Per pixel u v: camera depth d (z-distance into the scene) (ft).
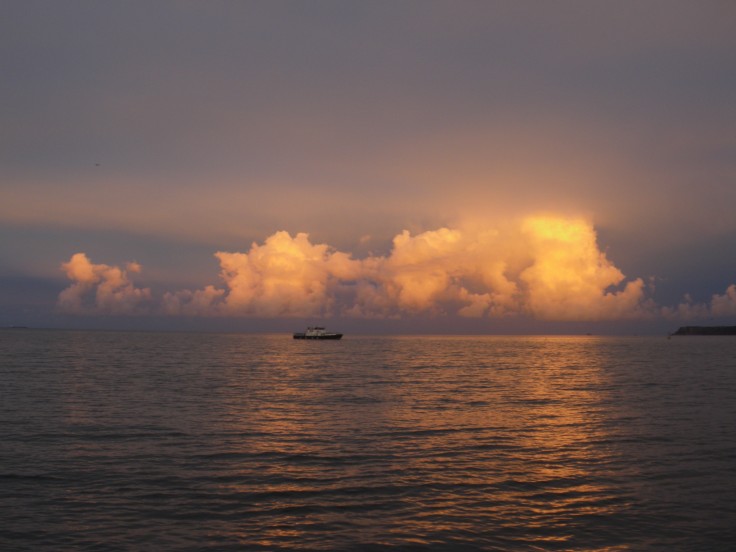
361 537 62.64
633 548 60.08
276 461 93.30
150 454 97.04
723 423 128.98
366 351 584.81
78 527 64.64
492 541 61.77
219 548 59.67
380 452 99.91
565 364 370.53
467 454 98.58
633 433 116.98
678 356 497.87
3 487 77.97
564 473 86.38
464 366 343.67
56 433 113.50
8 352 456.86
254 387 205.77
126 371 272.92
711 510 70.74
